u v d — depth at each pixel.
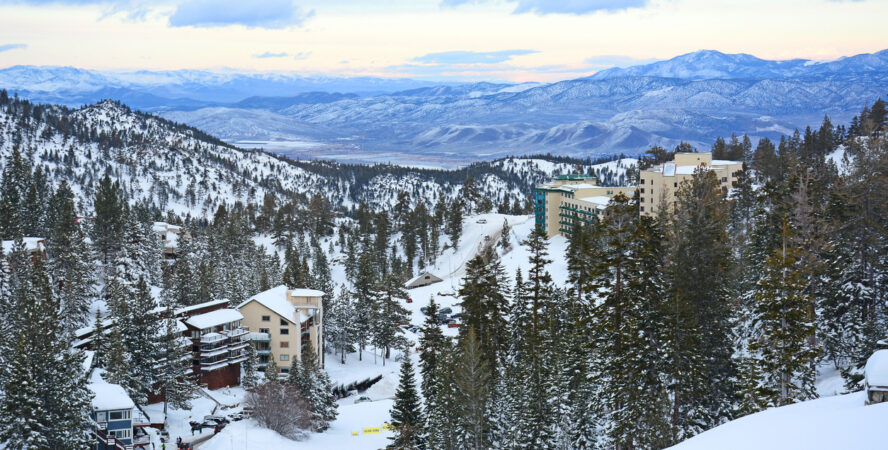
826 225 80.38
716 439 31.70
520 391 68.69
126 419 78.56
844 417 29.83
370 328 146.88
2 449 63.97
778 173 188.38
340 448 87.12
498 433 72.88
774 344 55.91
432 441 72.25
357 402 116.94
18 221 154.75
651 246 58.34
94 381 88.56
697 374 54.69
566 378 69.44
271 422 89.62
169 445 85.06
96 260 154.75
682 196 122.94
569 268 91.75
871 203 78.31
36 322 69.88
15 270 117.19
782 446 27.95
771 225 89.25
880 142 102.75
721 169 184.12
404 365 82.69
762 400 55.41
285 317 122.19
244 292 150.25
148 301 101.12
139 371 96.38
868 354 60.53
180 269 146.88
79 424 69.88
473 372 67.56
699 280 60.72
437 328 91.06
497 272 83.44
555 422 66.50
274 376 106.56
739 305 76.62
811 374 56.09
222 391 114.75
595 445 66.50
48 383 67.12
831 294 74.62
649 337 56.81
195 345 113.50
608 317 59.78
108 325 106.81
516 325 85.81
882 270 77.12
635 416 56.38
